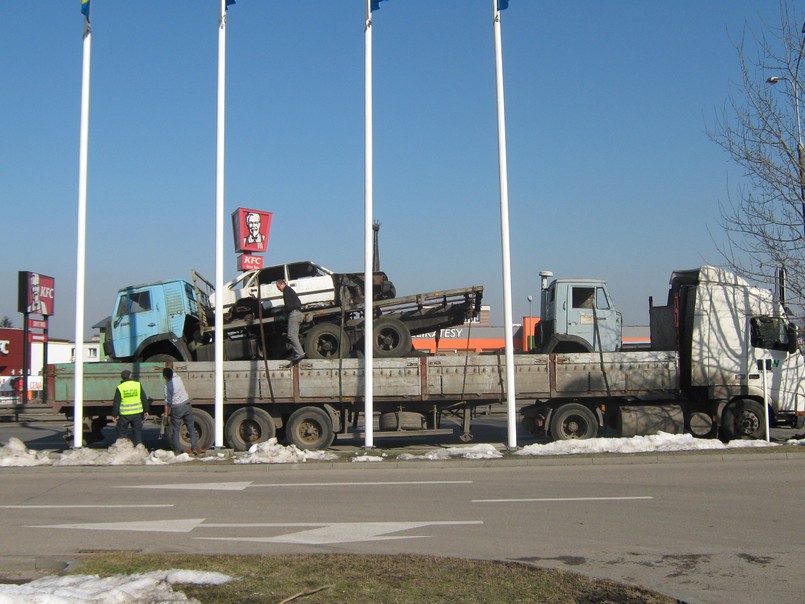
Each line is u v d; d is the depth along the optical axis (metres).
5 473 14.09
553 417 16.89
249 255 20.69
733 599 6.26
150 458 14.96
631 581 6.79
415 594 6.11
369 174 15.91
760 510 9.81
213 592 6.17
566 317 18.06
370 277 16.00
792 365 17.31
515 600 5.98
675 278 17.84
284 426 17.56
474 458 14.60
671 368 16.98
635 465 13.98
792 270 17.47
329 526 9.16
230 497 11.31
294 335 17.09
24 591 5.79
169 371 16.03
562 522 9.23
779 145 17.52
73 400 17.14
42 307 34.12
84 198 15.85
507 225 15.64
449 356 16.95
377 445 18.58
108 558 7.42
